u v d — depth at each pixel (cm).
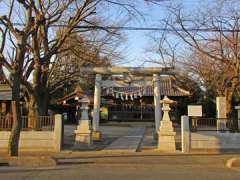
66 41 2431
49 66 2605
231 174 1294
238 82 2398
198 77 3631
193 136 2053
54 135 2058
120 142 2523
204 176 1235
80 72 2592
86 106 2220
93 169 1406
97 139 2530
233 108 2772
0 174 1241
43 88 2291
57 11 2195
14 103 1686
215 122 2117
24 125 2081
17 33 1702
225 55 2736
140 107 5209
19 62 1694
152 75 2625
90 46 2662
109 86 2631
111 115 5256
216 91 3250
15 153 1673
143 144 2419
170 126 2125
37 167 1471
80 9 2162
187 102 4841
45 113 2311
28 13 1719
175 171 1363
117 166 1521
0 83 3947
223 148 2064
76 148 2134
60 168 1434
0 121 2072
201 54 3036
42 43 2302
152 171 1355
